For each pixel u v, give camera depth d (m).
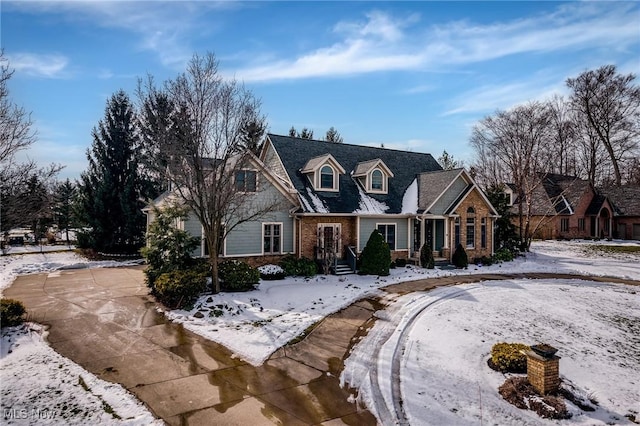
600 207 41.16
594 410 8.23
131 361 9.72
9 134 11.77
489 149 37.12
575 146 50.34
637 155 47.00
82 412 7.24
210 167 15.69
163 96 15.45
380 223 23.52
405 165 28.22
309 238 21.39
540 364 8.61
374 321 13.28
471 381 9.19
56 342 10.83
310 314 13.84
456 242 25.02
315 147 25.38
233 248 19.42
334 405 7.95
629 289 19.33
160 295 15.08
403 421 7.50
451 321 13.36
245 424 7.11
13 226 11.59
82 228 31.86
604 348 11.59
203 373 9.18
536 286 19.44
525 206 41.72
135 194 29.58
